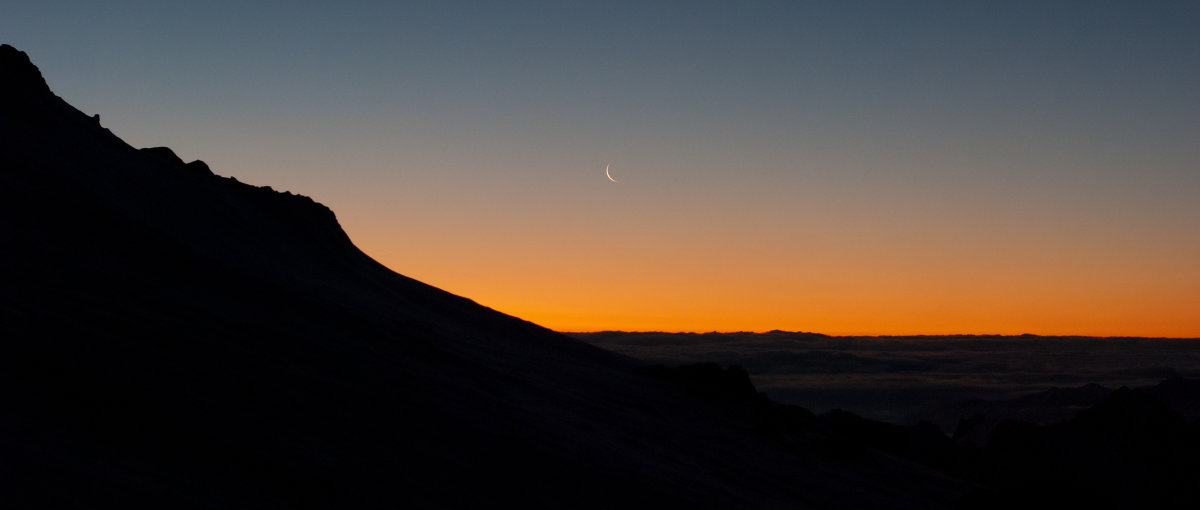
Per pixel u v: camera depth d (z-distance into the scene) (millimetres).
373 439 9328
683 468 14289
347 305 19062
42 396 7121
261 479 7238
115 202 17953
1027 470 34219
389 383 12000
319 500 7305
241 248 21766
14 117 21188
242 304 14078
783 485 16375
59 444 6305
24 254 11477
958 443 37812
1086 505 19656
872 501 18172
